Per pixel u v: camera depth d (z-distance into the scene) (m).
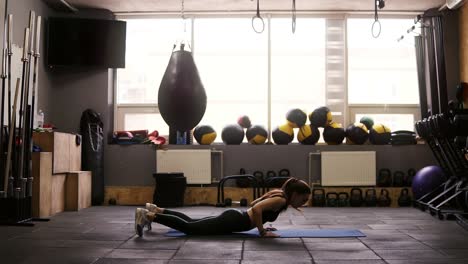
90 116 7.59
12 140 5.23
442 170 6.77
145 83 8.27
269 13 8.11
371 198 7.43
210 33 8.26
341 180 7.64
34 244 4.02
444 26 7.88
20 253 3.63
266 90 8.21
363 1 7.56
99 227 5.04
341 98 8.16
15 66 6.36
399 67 8.23
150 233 4.57
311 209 7.01
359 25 8.25
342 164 7.65
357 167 7.66
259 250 3.67
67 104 7.91
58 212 6.40
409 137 7.77
